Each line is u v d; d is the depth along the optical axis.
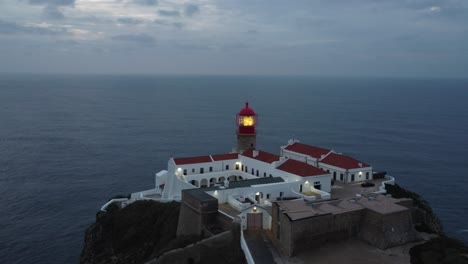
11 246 89.06
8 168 145.12
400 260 53.72
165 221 78.50
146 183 131.50
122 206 89.44
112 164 153.12
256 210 63.59
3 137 199.25
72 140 195.62
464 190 128.75
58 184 129.00
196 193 71.12
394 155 173.62
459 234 96.12
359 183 87.38
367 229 59.41
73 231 96.62
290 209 58.25
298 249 55.41
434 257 52.72
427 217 77.81
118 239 80.75
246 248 55.75
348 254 55.28
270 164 87.50
